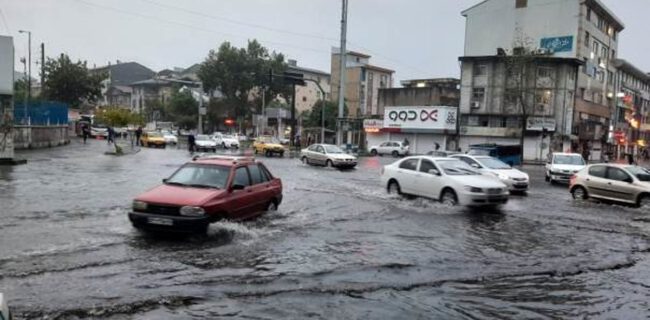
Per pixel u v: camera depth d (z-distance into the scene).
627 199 16.78
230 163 11.04
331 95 84.62
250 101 85.06
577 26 53.16
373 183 21.44
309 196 16.45
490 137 51.72
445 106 54.34
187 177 10.73
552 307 6.59
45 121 38.84
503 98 51.56
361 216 12.93
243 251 8.73
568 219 13.66
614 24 63.38
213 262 7.99
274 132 77.69
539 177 30.38
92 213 11.60
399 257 8.84
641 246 10.51
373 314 6.03
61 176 18.94
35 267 7.32
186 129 84.31
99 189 15.72
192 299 6.30
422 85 68.25
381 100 63.78
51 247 8.46
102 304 6.00
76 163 24.98
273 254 8.64
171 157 32.66
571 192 18.78
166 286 6.75
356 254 8.91
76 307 5.86
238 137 62.09
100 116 47.88
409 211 14.03
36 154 30.09
